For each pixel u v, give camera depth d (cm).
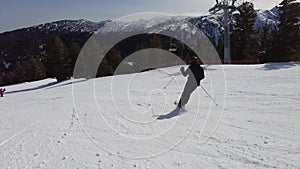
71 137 566
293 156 398
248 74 1780
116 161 420
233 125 586
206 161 399
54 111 943
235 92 1075
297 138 474
